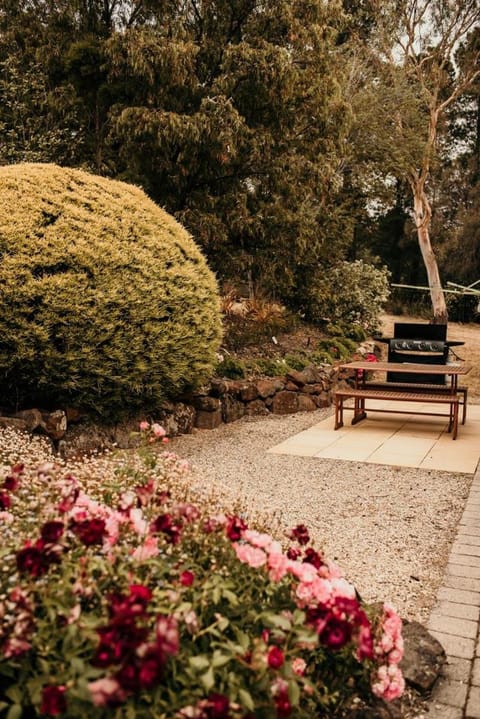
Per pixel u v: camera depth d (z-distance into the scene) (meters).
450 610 2.73
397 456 5.73
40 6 10.66
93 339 5.21
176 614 1.59
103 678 1.38
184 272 6.05
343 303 12.66
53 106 10.36
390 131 16.08
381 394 6.91
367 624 1.75
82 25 10.04
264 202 9.76
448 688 2.18
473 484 4.81
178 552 2.13
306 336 11.05
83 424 5.54
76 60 9.27
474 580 3.05
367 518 3.98
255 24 9.30
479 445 6.25
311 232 10.09
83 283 5.19
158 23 9.30
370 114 15.12
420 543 3.57
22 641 1.46
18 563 1.61
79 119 10.77
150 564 1.81
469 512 4.11
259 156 9.26
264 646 1.56
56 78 10.42
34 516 2.34
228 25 9.41
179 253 6.16
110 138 9.44
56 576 1.71
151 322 5.60
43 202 5.43
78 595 1.64
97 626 1.50
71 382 5.21
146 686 1.29
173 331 5.80
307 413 8.10
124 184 6.49
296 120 9.59
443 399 6.56
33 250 5.12
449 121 23.59
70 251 5.21
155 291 5.64
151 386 5.76
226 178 9.63
